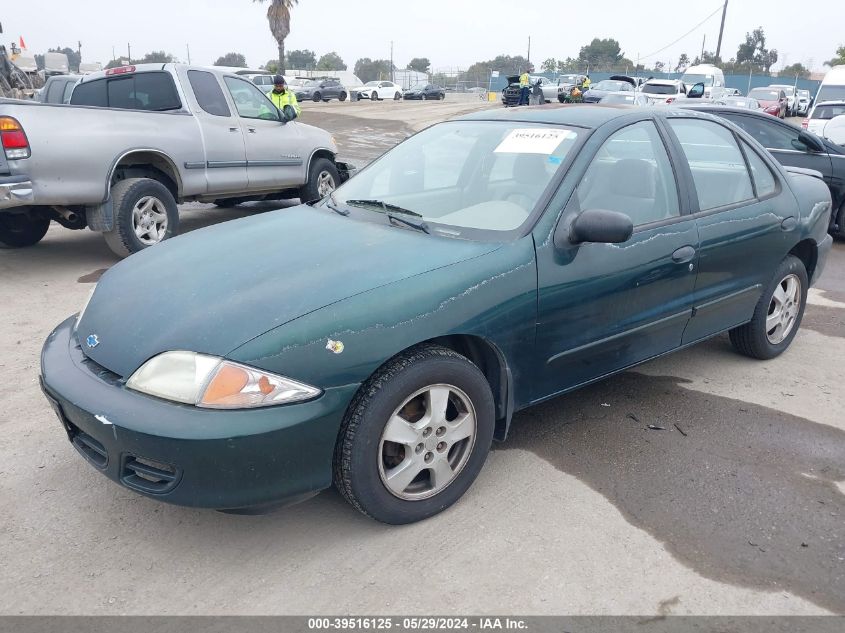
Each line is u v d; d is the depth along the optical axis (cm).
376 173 415
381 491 279
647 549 283
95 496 314
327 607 250
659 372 461
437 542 285
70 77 1189
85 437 276
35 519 298
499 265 303
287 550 280
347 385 262
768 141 796
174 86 757
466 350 318
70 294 604
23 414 388
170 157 721
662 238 365
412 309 277
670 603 254
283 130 869
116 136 666
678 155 390
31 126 602
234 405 246
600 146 352
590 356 349
